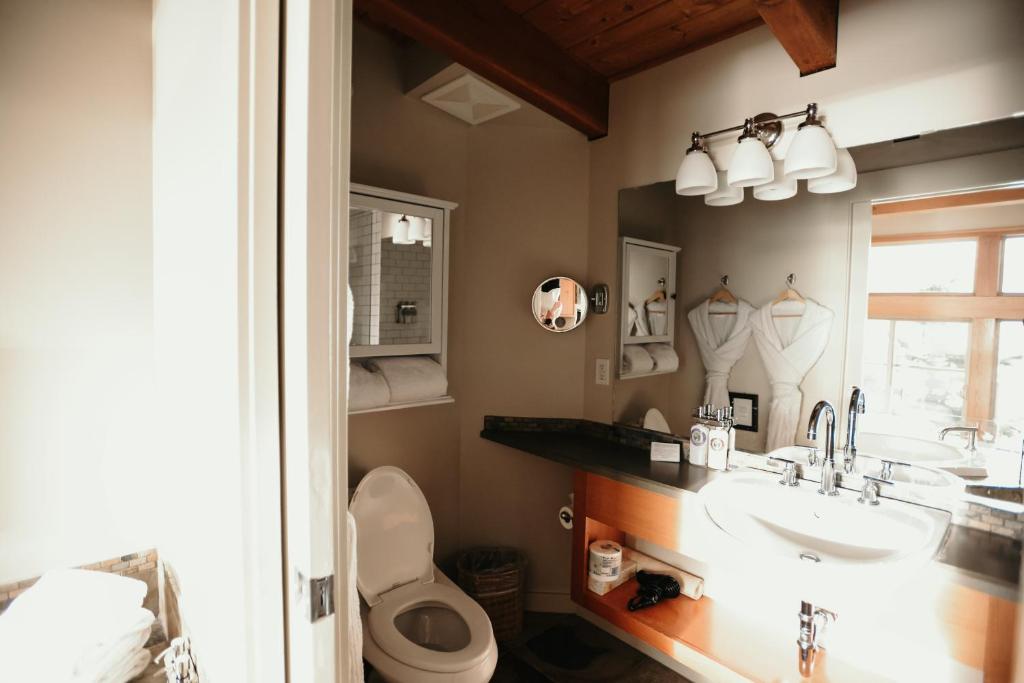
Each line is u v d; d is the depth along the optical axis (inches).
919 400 56.1
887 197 57.7
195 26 36.1
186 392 41.1
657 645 66.9
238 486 28.4
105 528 52.2
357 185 70.3
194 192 37.0
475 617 63.8
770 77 65.9
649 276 80.0
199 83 35.2
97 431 51.1
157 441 54.5
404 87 80.4
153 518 54.9
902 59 55.7
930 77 54.1
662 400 78.4
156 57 50.5
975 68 51.5
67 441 49.7
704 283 73.7
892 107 56.6
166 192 47.0
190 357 39.3
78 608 43.4
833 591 43.2
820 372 63.4
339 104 28.4
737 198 70.2
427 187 84.4
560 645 82.3
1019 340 50.1
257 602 29.3
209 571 36.1
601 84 82.5
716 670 61.3
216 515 33.5
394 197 74.2
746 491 59.1
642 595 72.3
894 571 41.4
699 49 72.6
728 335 71.5
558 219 88.8
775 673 59.9
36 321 47.5
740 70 68.7
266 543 29.3
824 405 58.0
